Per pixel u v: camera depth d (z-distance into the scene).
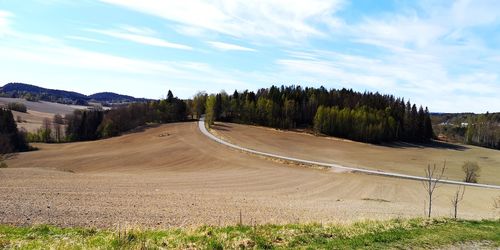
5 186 32.84
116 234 11.89
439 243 13.80
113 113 133.12
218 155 84.69
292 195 43.38
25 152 94.19
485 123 168.25
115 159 82.44
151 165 75.88
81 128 126.50
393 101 159.88
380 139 129.12
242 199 35.44
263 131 127.56
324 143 116.25
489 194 53.25
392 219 18.48
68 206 24.78
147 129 126.62
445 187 58.97
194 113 153.75
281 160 79.88
